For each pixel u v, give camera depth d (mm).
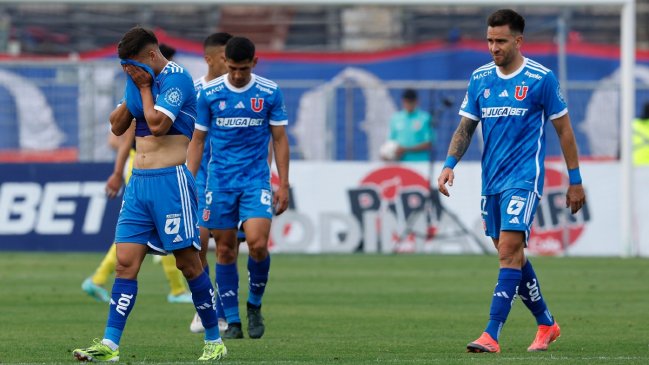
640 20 105312
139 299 45781
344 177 69938
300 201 69688
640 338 32938
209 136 34031
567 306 42812
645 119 72375
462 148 29953
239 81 32438
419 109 73688
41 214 68312
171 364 26125
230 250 33594
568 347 30641
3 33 91188
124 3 68125
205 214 33562
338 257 67375
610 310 41406
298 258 66625
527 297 29953
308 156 73250
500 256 28969
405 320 38062
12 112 72812
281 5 68688
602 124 73250
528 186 28797
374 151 73375
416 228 70000
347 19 100312
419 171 70188
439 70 87000
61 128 72812
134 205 26406
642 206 70312
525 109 28906
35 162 68250
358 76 86188
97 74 71438
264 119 33250
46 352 29516
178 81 25938
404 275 56094
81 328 35719
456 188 70062
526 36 94125
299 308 41938
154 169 26328
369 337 33281
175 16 97812
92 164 68250
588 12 96688
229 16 99688
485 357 27594
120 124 26812
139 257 26500
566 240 69938
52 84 72688
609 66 86750
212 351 27484
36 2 68438
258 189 33094
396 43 99438
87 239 68062
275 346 30938
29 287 49844
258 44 97938
